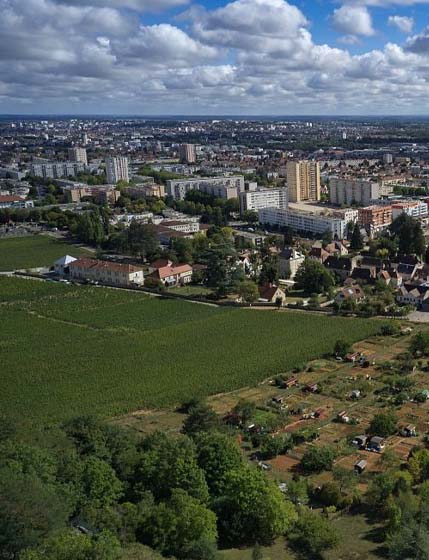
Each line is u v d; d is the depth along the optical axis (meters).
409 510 123.25
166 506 118.00
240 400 194.25
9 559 96.00
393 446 168.88
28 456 124.19
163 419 189.38
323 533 118.38
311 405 197.25
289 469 159.00
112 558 97.69
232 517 121.44
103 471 127.31
